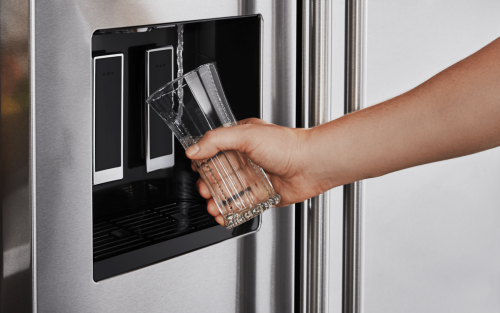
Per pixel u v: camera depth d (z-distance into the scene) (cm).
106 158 75
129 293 71
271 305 89
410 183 107
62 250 63
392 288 109
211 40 83
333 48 90
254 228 85
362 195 93
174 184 89
